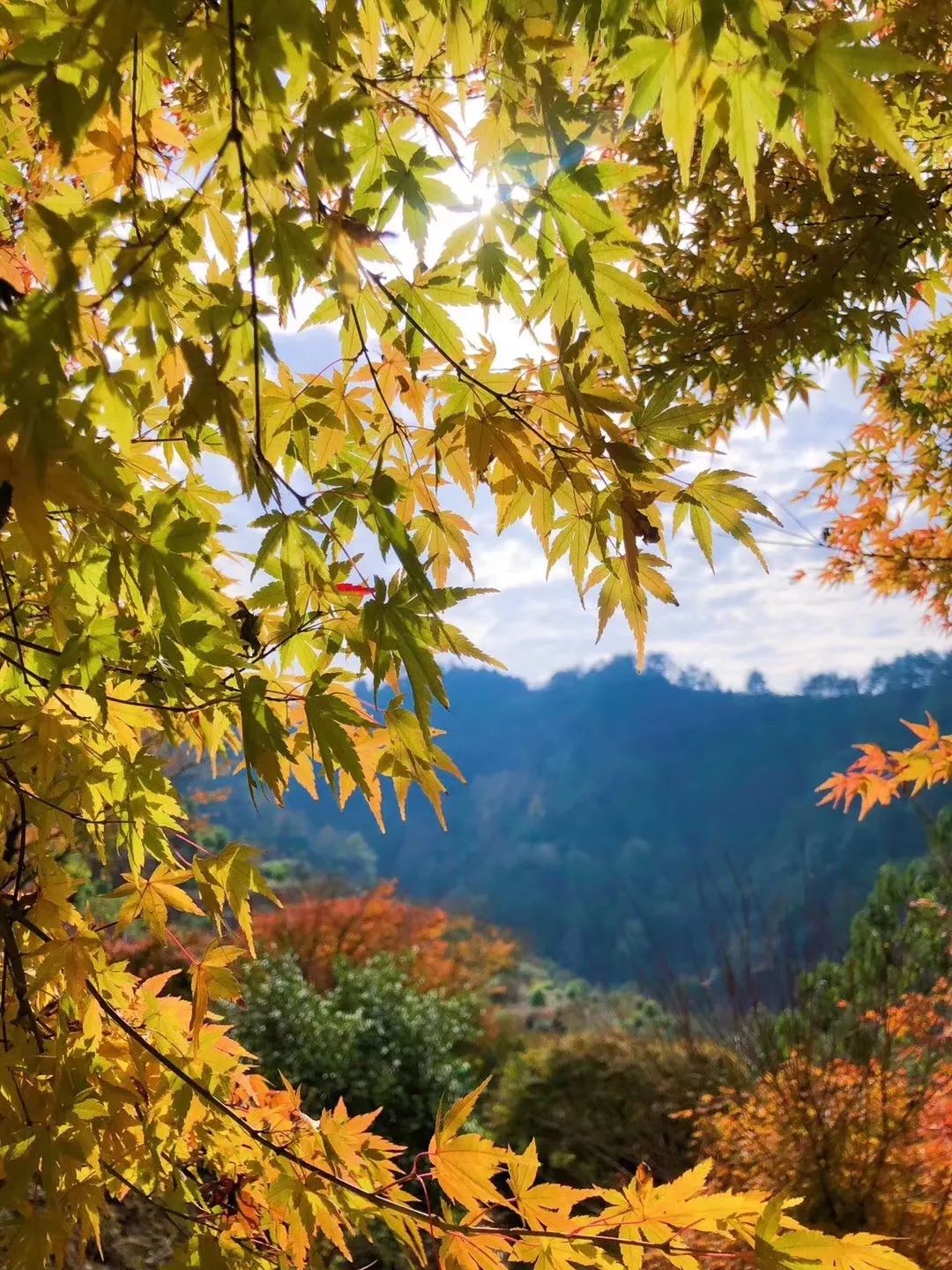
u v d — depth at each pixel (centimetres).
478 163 113
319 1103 686
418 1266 117
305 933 1085
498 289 115
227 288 93
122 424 83
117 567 106
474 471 117
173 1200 135
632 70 89
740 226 260
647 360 279
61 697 128
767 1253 97
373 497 115
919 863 621
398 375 134
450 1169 115
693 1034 642
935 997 467
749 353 257
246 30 85
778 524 119
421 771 134
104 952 136
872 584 422
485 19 102
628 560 113
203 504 142
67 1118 115
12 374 74
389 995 856
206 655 112
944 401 396
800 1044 481
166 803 131
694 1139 534
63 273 77
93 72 81
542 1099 638
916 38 232
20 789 123
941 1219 370
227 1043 159
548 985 1716
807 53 77
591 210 104
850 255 242
